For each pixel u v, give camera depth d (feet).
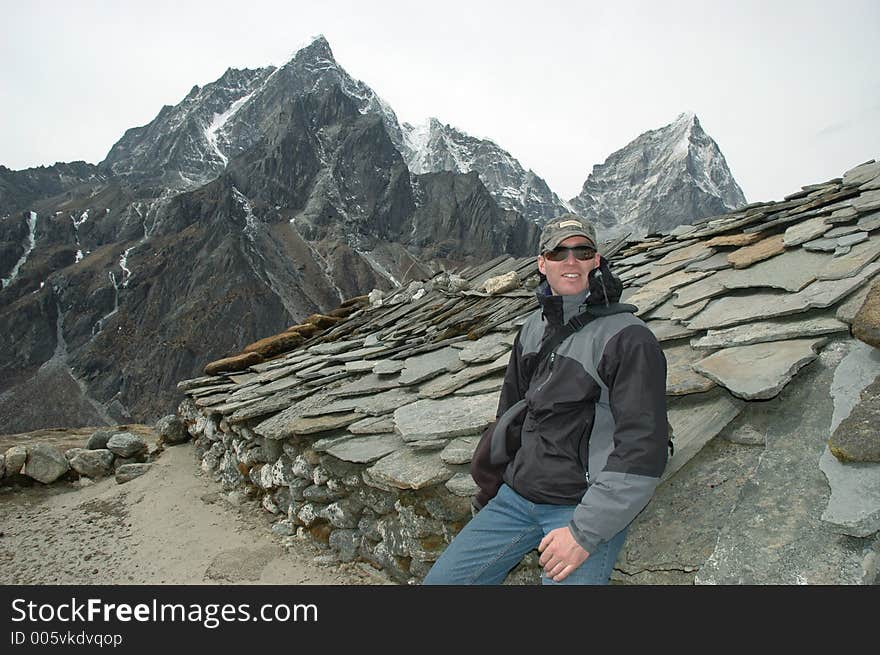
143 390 403.95
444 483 12.58
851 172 21.13
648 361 6.95
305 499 17.51
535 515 7.73
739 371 10.51
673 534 8.71
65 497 23.97
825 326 10.78
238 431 22.76
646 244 25.59
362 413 17.46
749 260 16.14
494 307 23.56
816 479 8.13
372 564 14.76
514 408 8.41
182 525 19.70
